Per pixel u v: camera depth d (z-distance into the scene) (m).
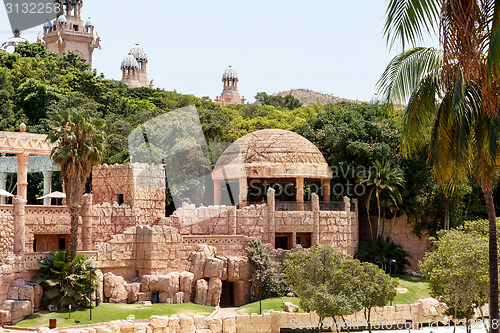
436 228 84.69
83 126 54.00
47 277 53.12
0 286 50.75
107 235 63.19
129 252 62.56
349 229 80.19
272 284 67.19
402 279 77.38
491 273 31.00
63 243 62.59
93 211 62.03
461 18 22.17
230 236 68.81
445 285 49.94
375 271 50.44
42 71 120.31
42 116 106.12
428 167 82.31
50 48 174.75
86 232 61.19
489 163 29.12
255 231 72.50
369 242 83.88
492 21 23.05
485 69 23.91
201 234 69.12
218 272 65.12
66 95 111.69
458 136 28.73
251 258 67.81
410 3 25.52
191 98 136.12
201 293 63.56
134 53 196.62
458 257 48.78
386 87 30.92
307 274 52.88
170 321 49.53
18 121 99.88
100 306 55.81
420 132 31.16
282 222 74.19
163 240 63.19
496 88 26.31
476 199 86.75
